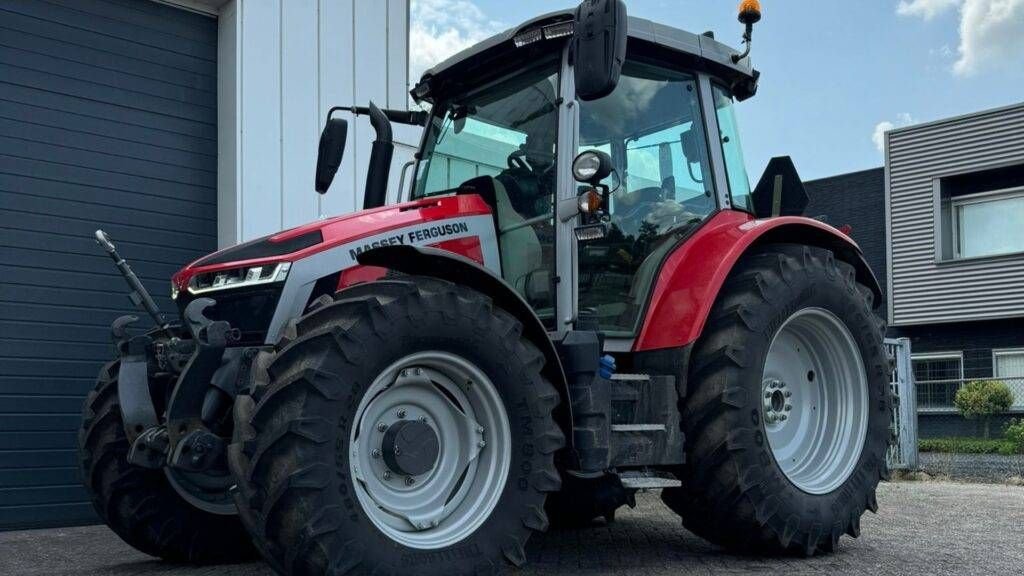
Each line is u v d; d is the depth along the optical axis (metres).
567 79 3.96
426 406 3.30
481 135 4.27
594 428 3.54
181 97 6.99
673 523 5.34
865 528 5.00
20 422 6.07
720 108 4.67
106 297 6.50
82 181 6.48
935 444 13.37
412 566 3.03
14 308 6.11
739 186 4.71
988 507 6.00
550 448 3.36
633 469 3.88
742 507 3.88
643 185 4.25
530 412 3.34
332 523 2.88
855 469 4.32
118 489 4.17
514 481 3.29
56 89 6.43
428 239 3.81
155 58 6.89
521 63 4.18
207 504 4.38
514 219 3.99
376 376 3.06
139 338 3.94
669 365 3.95
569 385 3.59
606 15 3.36
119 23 6.75
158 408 3.91
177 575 4.10
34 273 6.21
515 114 4.14
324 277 3.57
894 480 8.61
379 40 7.73
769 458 3.94
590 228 3.71
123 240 6.62
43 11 6.41
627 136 4.22
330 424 2.92
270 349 3.36
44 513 6.11
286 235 3.77
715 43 4.58
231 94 7.00
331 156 4.43
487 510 3.26
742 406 3.89
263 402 2.91
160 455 3.60
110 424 4.19
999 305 15.87
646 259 4.18
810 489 4.13
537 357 3.41
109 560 4.64
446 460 3.32
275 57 7.16
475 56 4.23
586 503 4.80
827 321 4.36
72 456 6.25
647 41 4.27
